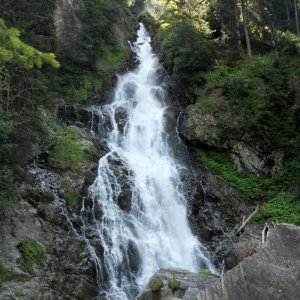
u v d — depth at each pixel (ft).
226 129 72.13
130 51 107.65
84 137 65.16
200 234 61.26
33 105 51.26
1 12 53.98
